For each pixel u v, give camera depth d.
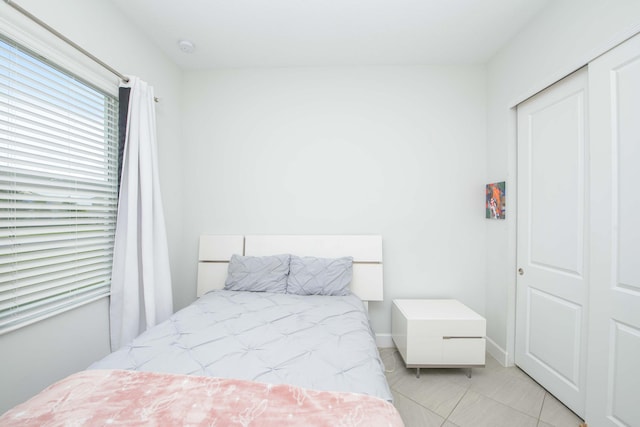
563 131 1.73
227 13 1.89
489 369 2.15
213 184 2.65
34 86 1.36
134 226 1.83
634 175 1.29
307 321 1.66
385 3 1.80
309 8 1.85
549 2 1.77
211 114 2.64
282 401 0.92
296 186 2.62
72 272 1.56
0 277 1.24
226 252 2.58
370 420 0.84
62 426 0.79
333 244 2.53
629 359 1.30
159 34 2.12
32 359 1.34
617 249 1.37
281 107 2.62
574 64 1.59
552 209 1.82
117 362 1.16
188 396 0.94
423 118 2.55
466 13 1.88
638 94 1.27
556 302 1.79
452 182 2.54
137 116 1.87
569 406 1.67
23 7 1.26
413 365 2.01
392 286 2.57
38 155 1.38
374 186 2.58
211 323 1.61
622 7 1.32
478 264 2.52
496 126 2.35
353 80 2.58
